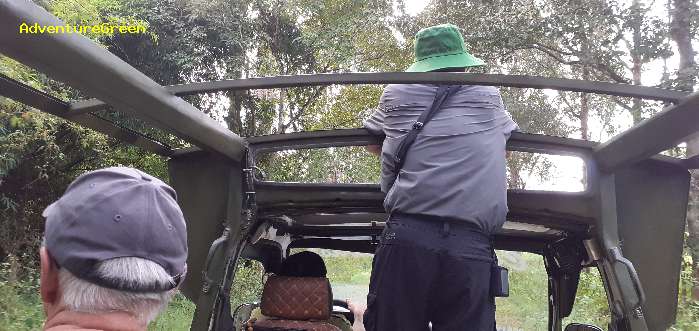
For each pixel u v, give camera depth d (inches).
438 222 91.3
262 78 78.6
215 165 113.0
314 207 117.4
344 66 521.3
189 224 112.6
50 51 63.5
